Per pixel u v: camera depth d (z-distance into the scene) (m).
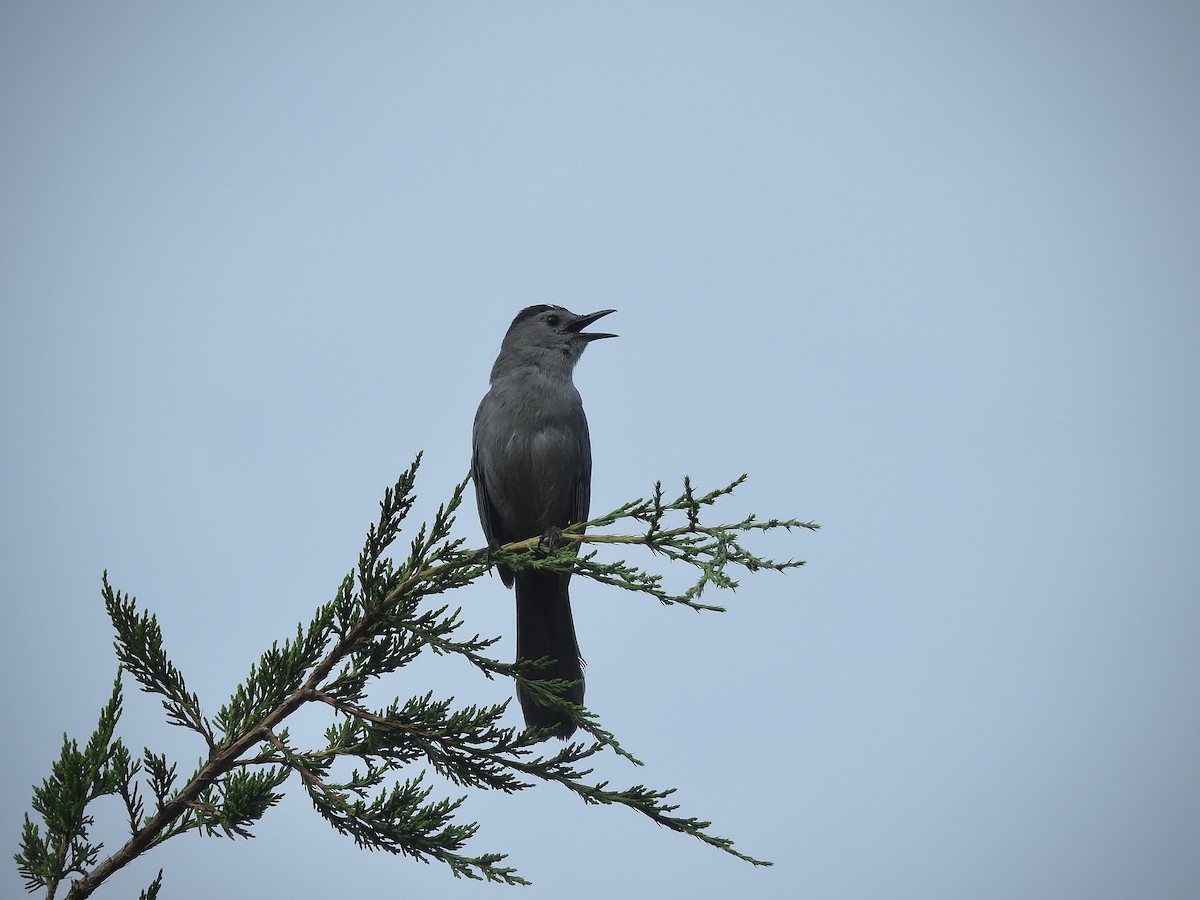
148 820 7.54
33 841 7.40
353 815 7.59
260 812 7.45
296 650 8.15
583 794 8.03
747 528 8.59
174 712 7.96
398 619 8.35
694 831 7.81
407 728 8.08
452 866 7.48
